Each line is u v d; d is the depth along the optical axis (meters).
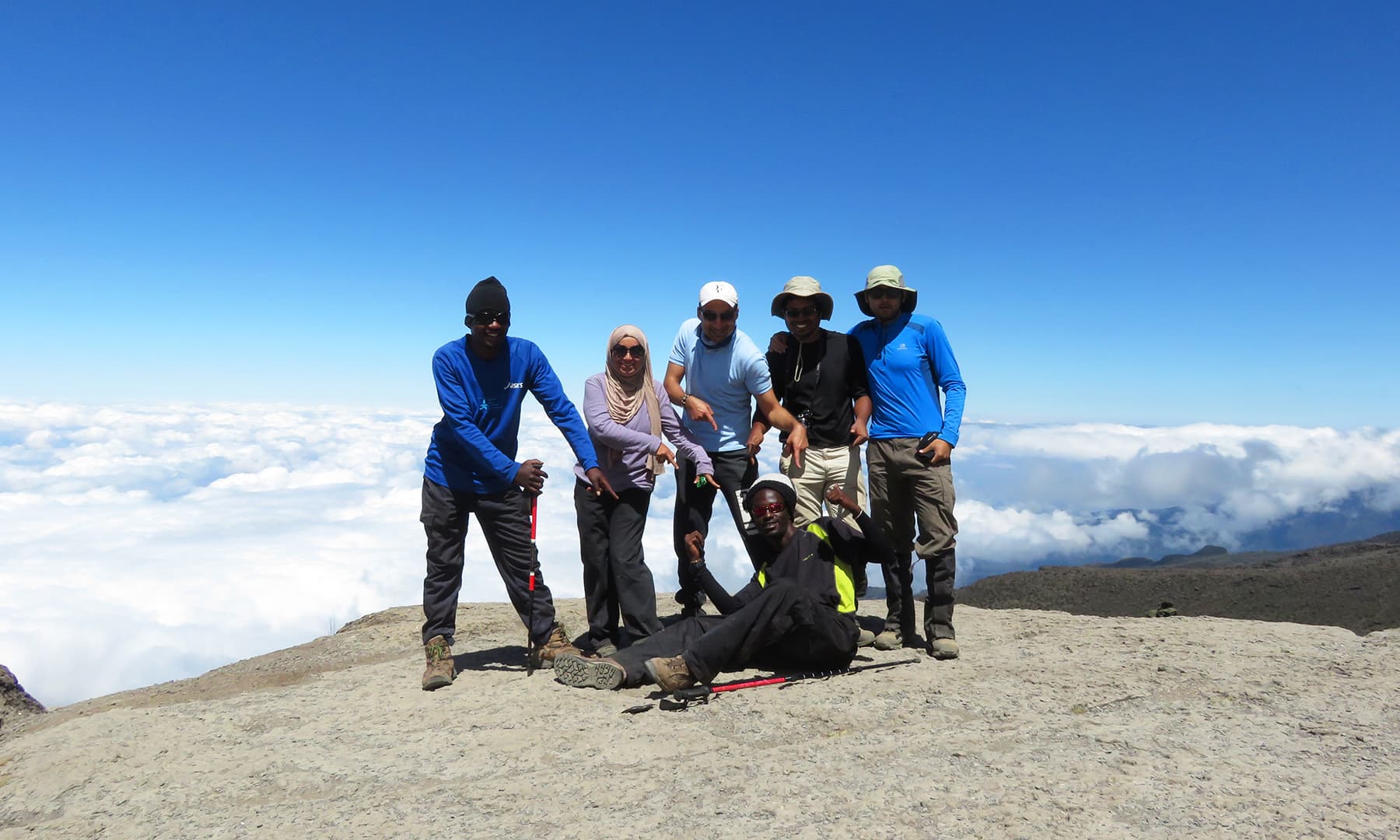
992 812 2.72
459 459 4.79
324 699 4.56
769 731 3.71
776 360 5.64
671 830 2.71
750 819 2.76
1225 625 5.64
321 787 3.29
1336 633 5.33
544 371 4.95
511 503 4.88
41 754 3.84
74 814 3.17
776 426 5.28
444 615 4.83
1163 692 4.11
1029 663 4.73
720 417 5.42
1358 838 2.48
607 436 4.87
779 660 4.67
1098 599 23.89
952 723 3.72
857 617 6.03
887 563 4.84
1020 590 24.78
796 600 4.36
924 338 5.06
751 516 4.81
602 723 3.88
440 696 4.51
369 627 8.11
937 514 4.93
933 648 4.94
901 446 5.00
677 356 5.62
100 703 6.04
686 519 5.29
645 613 4.99
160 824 3.02
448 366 4.70
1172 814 2.67
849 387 5.39
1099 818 2.66
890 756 3.30
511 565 4.97
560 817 2.86
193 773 3.51
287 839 2.82
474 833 2.77
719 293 5.13
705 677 4.22
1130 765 3.12
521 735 3.74
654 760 3.39
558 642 5.00
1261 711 3.77
